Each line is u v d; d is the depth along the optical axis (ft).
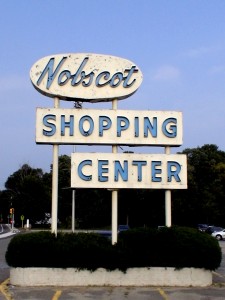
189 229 49.80
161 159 52.49
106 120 52.39
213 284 49.16
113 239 49.90
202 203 199.82
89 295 42.39
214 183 213.66
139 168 52.03
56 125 51.57
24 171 373.81
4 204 401.70
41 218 285.43
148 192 200.54
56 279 47.50
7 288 45.91
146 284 47.93
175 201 196.34
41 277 47.47
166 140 52.65
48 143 51.57
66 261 47.52
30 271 47.50
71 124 51.80
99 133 52.03
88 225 238.89
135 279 47.96
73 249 47.67
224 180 216.54
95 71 53.36
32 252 47.42
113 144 52.47
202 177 217.77
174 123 53.01
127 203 208.74
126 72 53.67
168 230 48.93
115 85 53.16
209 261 48.14
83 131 51.80
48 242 47.80
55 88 52.42
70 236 49.14
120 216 215.51
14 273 47.78
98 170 51.57
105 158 51.85
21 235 48.75
